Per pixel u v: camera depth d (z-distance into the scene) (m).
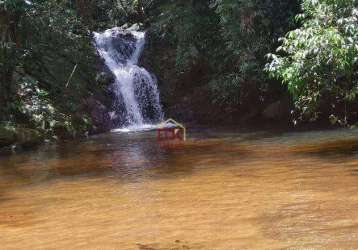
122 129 15.23
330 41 8.74
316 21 9.30
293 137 11.51
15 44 12.85
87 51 16.58
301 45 9.38
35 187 7.60
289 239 4.62
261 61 14.75
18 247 4.89
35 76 14.36
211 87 16.16
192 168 8.42
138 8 21.02
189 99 16.80
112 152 10.79
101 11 21.48
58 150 11.46
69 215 5.93
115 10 21.30
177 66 16.95
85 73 16.03
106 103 15.77
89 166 9.22
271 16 14.34
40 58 14.73
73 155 10.62
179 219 5.48
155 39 18.12
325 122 13.73
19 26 13.34
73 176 8.34
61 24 14.92
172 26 17.58
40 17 13.87
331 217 5.18
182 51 16.69
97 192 7.04
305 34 9.07
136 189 7.07
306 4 9.91
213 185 7.02
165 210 5.88
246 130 13.52
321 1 9.43
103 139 13.09
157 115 16.91
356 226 4.86
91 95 15.47
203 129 14.34
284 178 7.16
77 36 16.03
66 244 4.90
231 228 5.06
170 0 17.95
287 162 8.36
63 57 15.61
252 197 6.20
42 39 14.42
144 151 10.70
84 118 14.38
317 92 10.36
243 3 14.19
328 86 9.96
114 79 16.38
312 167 7.80
